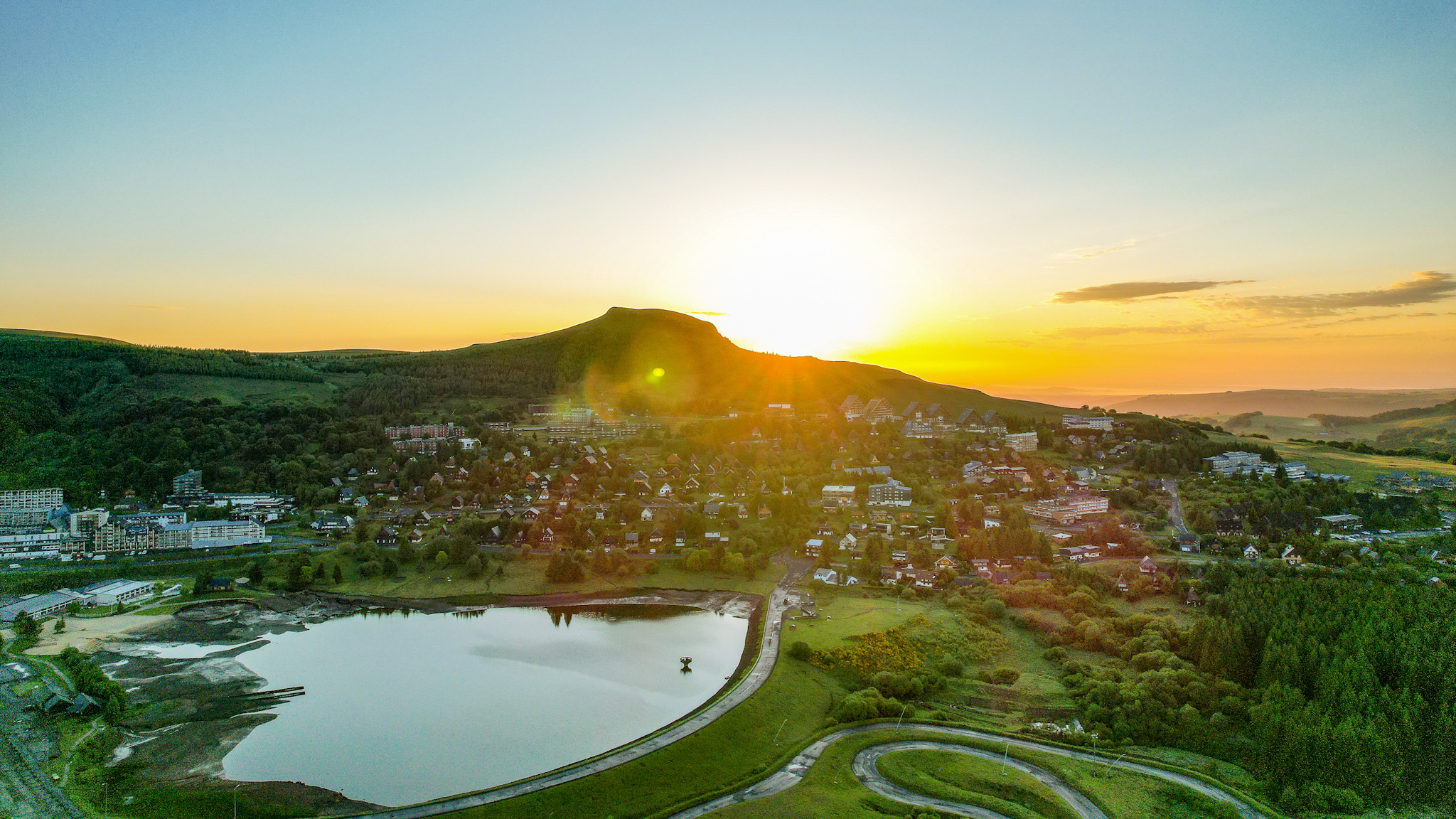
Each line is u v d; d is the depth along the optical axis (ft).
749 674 608.60
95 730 517.14
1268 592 647.15
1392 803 447.42
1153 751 504.43
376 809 433.48
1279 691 516.32
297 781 463.83
